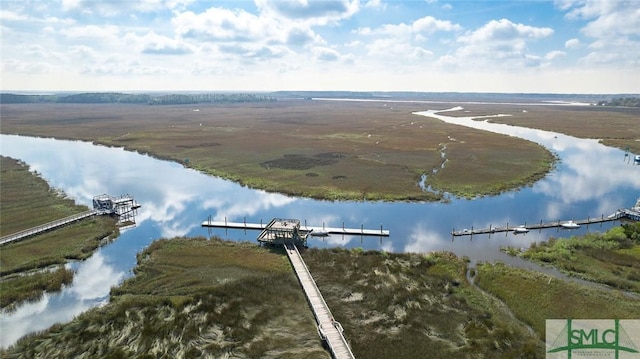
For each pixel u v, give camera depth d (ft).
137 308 108.27
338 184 236.63
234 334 98.94
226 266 137.08
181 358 90.02
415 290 117.91
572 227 171.32
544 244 151.74
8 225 171.63
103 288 124.26
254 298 114.62
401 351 92.94
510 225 175.73
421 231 171.32
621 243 146.00
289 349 94.53
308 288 119.24
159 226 179.63
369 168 272.31
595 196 220.02
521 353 89.35
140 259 142.00
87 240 157.48
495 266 130.72
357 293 118.21
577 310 104.17
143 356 89.97
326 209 200.95
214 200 216.95
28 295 116.57
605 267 129.49
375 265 134.00
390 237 165.17
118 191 233.14
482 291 118.62
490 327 99.66
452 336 97.86
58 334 98.27
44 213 187.32
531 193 225.15
